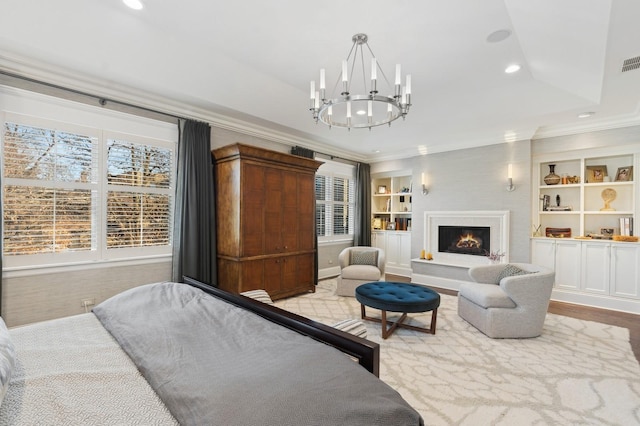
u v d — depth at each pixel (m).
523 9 2.16
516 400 2.03
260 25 2.55
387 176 6.88
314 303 4.25
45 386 1.03
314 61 3.14
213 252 4.00
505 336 3.05
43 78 2.80
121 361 1.25
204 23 2.54
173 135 3.77
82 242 3.12
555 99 3.67
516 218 4.77
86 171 3.13
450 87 3.70
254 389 0.96
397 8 2.28
